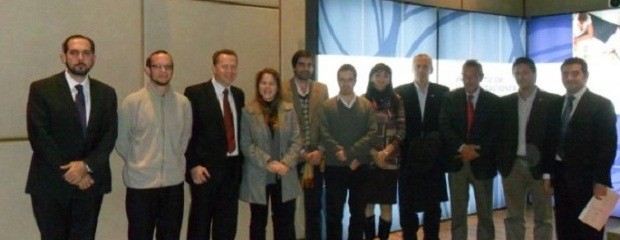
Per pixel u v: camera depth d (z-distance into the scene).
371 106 4.79
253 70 5.24
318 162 4.64
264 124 4.29
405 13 6.29
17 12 4.10
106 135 3.70
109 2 4.47
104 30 4.45
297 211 5.52
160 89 3.94
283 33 5.43
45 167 3.56
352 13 5.84
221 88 4.25
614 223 6.50
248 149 4.23
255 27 5.25
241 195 4.35
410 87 5.18
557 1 7.00
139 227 3.88
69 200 3.64
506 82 7.29
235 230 4.32
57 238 3.64
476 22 6.95
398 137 4.82
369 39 5.99
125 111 3.86
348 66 4.73
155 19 4.70
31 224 4.26
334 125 4.72
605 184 4.20
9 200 4.15
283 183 4.39
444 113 4.91
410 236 5.11
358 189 4.79
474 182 4.86
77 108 3.60
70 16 4.31
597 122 4.24
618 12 6.53
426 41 6.49
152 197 3.89
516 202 4.79
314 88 4.88
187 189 4.95
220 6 5.04
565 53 7.05
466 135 4.81
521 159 4.72
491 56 7.11
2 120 4.08
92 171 3.61
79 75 3.60
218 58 4.20
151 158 3.87
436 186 5.04
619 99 6.58
